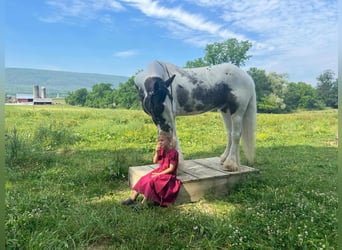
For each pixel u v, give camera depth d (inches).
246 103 167.9
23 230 107.3
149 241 102.5
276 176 186.5
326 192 156.9
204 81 160.9
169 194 137.5
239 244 101.3
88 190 160.6
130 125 394.9
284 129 445.1
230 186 160.6
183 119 540.1
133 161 216.1
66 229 108.3
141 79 157.5
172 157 139.1
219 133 392.5
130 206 136.3
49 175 186.5
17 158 217.3
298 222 116.6
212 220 117.7
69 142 304.0
